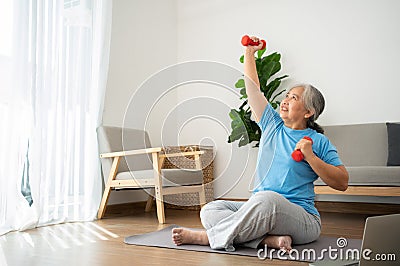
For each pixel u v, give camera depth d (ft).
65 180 10.53
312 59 13.07
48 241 7.76
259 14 13.96
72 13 10.86
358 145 11.93
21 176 9.30
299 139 6.78
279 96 13.41
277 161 6.82
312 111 6.84
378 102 12.17
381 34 12.23
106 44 11.70
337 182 6.44
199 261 5.83
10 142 9.07
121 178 10.75
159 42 14.49
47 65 10.14
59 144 10.44
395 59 12.04
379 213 11.93
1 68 9.18
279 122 7.03
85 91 11.21
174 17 15.21
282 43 13.52
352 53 12.56
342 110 12.59
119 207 12.52
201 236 6.88
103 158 11.13
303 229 6.53
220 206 6.82
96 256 6.33
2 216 8.87
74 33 10.95
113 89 12.77
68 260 6.10
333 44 12.81
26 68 9.47
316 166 6.29
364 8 12.47
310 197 6.84
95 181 11.14
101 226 9.69
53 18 10.31
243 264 5.64
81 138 11.07
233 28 14.38
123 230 9.01
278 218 6.21
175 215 11.71
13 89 9.20
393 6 12.13
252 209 6.25
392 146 11.23
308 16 13.20
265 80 12.79
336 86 12.71
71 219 10.60
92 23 11.43
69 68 10.80
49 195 10.19
